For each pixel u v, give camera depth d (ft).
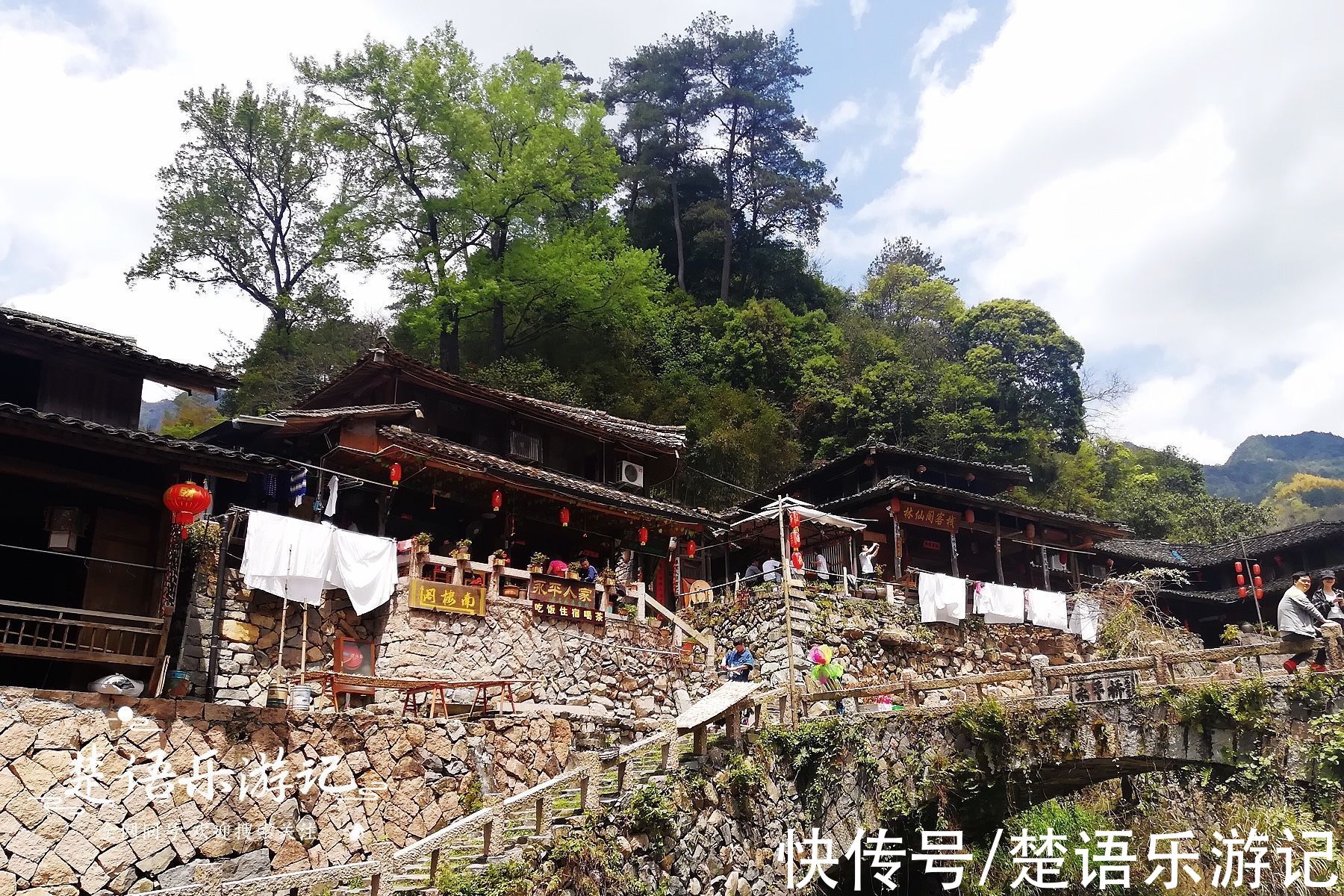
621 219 186.50
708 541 110.52
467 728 53.21
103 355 59.11
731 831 51.26
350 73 124.67
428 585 67.41
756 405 143.13
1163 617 117.39
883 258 229.86
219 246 133.49
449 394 87.40
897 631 93.25
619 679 76.23
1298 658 60.44
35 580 55.31
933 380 165.78
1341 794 57.00
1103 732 58.59
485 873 39.73
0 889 38.09
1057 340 180.75
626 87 190.29
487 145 123.65
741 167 189.67
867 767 59.11
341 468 74.74
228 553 60.75
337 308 138.31
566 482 80.74
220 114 134.51
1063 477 168.96
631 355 142.82
